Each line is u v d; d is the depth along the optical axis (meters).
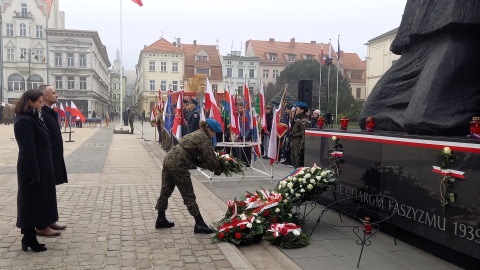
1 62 56.06
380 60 46.69
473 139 3.85
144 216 6.06
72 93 58.78
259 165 11.83
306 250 4.61
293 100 17.81
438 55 5.10
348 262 4.24
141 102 68.75
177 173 5.19
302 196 5.39
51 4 60.66
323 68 47.38
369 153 5.29
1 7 55.97
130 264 4.18
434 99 4.85
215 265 4.20
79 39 58.56
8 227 5.38
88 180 9.12
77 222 5.70
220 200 7.18
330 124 11.22
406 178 4.65
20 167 4.42
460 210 3.92
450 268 4.07
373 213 5.24
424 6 5.49
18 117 4.43
